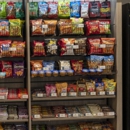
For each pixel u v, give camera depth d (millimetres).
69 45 2711
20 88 2877
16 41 2740
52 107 2869
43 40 2879
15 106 2840
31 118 2637
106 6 2887
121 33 2744
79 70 2736
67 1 2840
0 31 2639
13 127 2738
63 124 2963
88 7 2855
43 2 2797
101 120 3043
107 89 2754
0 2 2744
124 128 2852
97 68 2746
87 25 2785
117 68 2756
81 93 2705
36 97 2646
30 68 2701
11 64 2713
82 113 2723
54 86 2688
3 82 2916
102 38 2770
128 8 2717
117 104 2760
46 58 2963
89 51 2771
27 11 2607
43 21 2752
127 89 2764
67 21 2730
